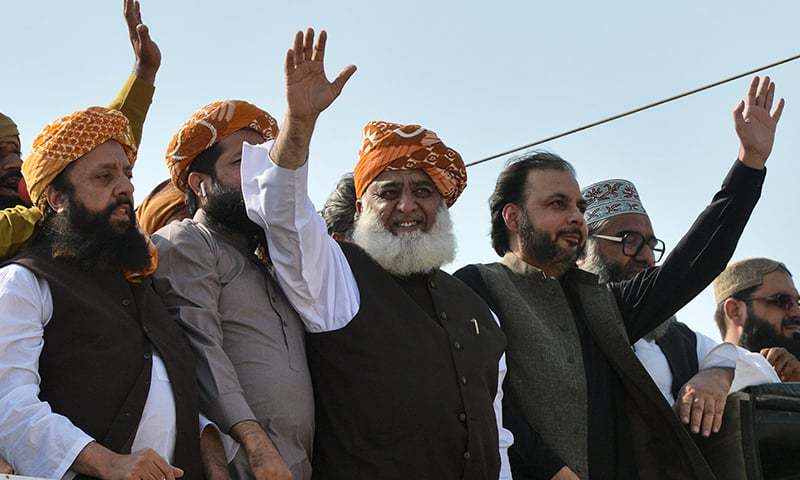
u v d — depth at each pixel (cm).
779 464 1459
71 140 1162
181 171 1288
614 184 1727
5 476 965
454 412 1238
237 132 1288
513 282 1448
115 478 1041
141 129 1386
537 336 1403
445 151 1351
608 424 1406
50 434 1052
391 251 1298
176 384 1131
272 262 1221
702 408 1474
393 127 1358
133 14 1412
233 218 1261
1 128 1420
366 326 1238
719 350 1549
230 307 1209
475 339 1292
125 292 1151
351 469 1206
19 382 1073
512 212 1481
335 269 1262
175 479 1083
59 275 1125
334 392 1226
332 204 1570
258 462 1122
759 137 1498
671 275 1492
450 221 1351
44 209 1167
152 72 1409
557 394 1388
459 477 1231
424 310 1295
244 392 1179
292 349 1216
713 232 1491
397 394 1220
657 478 1412
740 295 1786
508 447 1348
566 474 1336
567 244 1455
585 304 1452
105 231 1148
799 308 1778
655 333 1571
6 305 1089
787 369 1705
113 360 1108
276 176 1201
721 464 1470
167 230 1238
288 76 1192
